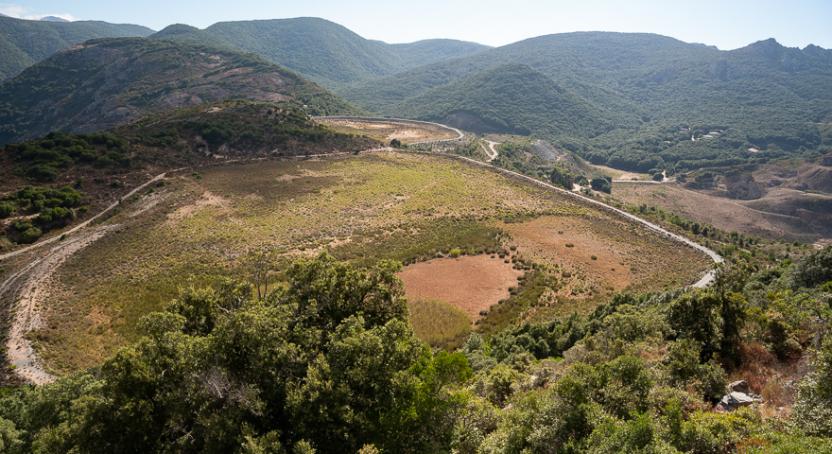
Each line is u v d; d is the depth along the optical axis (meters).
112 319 49.59
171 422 17.41
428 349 23.64
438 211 91.81
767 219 179.75
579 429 15.52
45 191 83.31
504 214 90.62
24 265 63.88
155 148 112.75
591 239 78.88
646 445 13.38
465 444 18.36
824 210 181.25
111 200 89.00
